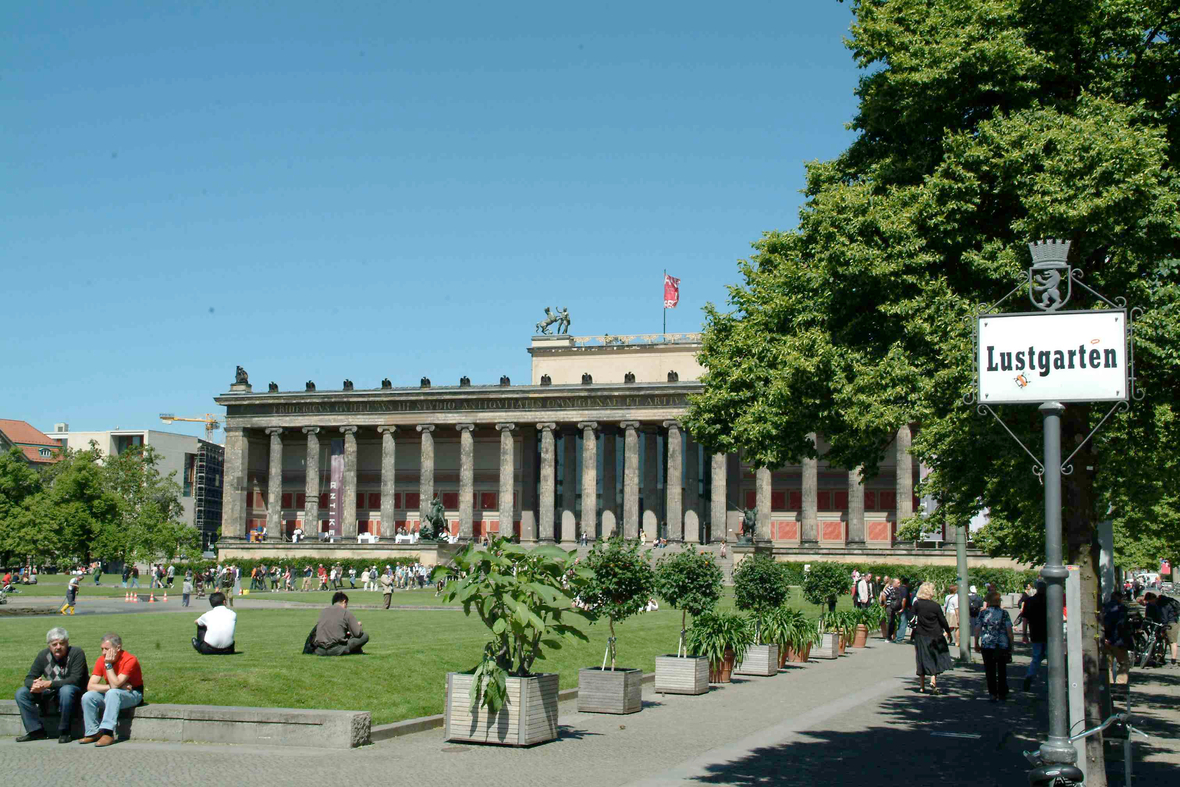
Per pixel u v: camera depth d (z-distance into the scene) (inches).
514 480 7623.0
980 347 864.9
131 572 5014.8
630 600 1547.7
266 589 5871.1
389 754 1120.8
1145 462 1621.6
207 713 1184.2
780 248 1497.3
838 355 1224.2
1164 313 1050.7
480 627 2380.7
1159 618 2390.5
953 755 1194.0
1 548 7027.6
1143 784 1077.8
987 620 1723.7
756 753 1182.9
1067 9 1178.0
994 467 1494.8
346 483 7603.4
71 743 1178.0
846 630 2637.8
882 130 1353.3
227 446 7819.9
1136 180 1027.9
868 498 6963.6
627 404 7057.1
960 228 1171.9
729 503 7170.3
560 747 1190.3
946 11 1227.9
